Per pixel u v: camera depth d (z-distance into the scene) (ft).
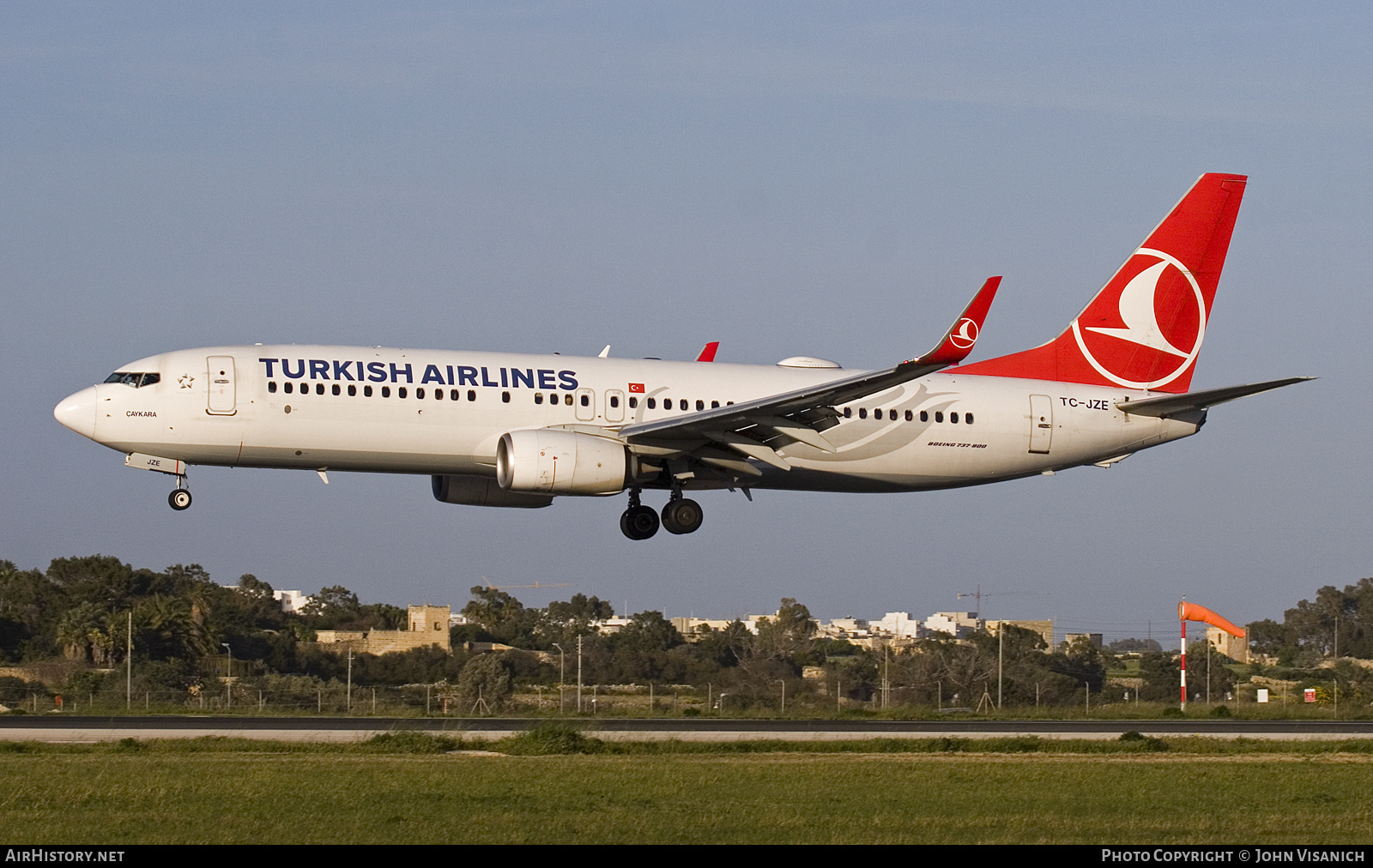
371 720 293.02
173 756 212.84
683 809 171.63
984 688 552.00
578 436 289.12
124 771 191.52
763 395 310.86
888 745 250.98
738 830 159.33
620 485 290.76
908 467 325.42
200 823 157.48
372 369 289.12
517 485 284.20
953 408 325.62
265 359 285.84
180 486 292.81
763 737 262.88
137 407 278.46
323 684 539.29
